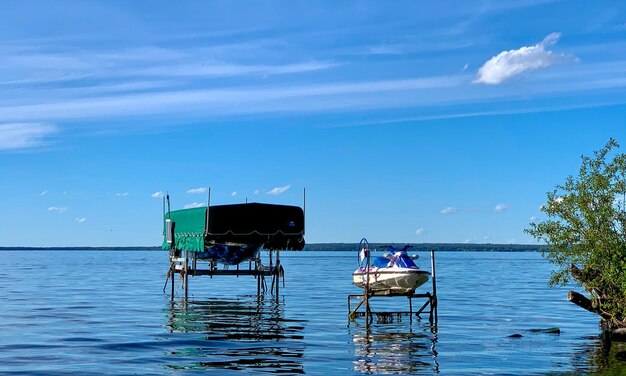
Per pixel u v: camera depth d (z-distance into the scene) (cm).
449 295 5006
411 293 3030
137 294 4972
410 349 2352
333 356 2200
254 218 3959
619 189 2498
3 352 2242
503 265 14525
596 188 2498
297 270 10781
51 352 2245
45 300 4356
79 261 16688
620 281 2478
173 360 2106
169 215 4512
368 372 1938
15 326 2936
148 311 3650
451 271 10538
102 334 2686
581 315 3541
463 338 2634
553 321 3259
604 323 2820
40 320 3175
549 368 2006
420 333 2773
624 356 2209
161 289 5588
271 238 4094
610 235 2512
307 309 3822
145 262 15688
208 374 1889
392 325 3039
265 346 2400
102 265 13012
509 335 2722
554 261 2622
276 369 1969
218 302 4291
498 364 2070
